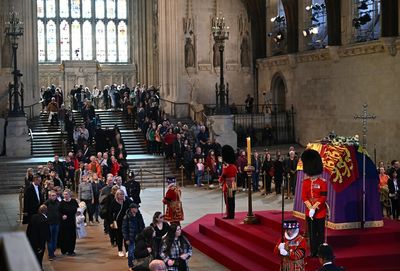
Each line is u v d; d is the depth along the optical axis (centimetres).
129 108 3716
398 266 1302
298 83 3628
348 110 3133
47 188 1831
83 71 4500
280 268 1173
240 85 4094
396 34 2770
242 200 2478
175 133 3186
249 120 3722
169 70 4000
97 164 2364
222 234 1655
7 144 3259
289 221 1107
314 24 3559
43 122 3662
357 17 3092
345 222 1427
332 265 891
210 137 3338
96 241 1797
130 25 4647
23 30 3731
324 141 1503
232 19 4056
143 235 1120
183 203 2423
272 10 3972
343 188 1427
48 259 1575
